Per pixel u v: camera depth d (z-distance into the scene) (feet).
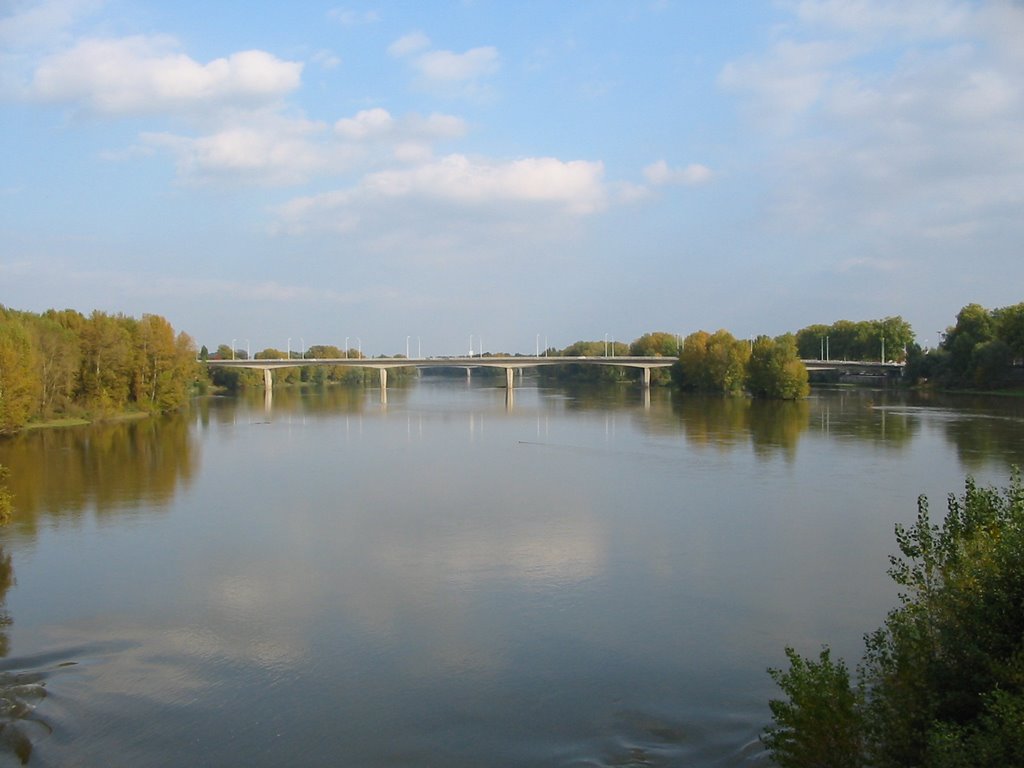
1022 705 39.88
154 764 66.03
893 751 47.62
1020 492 55.93
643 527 140.87
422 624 95.14
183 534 138.92
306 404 485.15
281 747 68.54
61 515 154.71
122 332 372.38
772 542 129.39
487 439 285.23
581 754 66.39
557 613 98.12
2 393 276.21
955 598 51.01
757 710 73.15
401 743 68.69
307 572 115.96
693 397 499.51
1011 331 465.06
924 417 334.03
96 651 88.69
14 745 68.64
